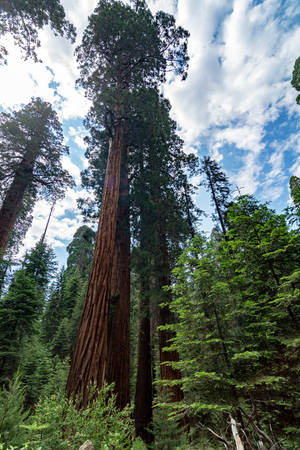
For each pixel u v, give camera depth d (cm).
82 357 474
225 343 445
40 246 2108
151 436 785
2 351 972
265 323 431
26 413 200
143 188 1080
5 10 830
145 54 984
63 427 227
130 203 1028
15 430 178
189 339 496
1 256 1259
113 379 652
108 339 732
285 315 447
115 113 989
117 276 848
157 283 907
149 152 1133
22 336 1075
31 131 1709
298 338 378
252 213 630
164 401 523
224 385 392
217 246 618
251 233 581
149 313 962
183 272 563
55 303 2236
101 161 1235
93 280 611
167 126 1224
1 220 1367
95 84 1054
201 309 491
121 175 1066
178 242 1065
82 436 215
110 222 746
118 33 918
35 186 1769
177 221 1066
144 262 945
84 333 514
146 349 1007
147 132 1023
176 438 463
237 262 565
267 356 401
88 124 1220
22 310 1116
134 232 1045
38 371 1152
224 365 416
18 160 1612
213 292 482
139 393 915
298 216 579
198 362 450
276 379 348
